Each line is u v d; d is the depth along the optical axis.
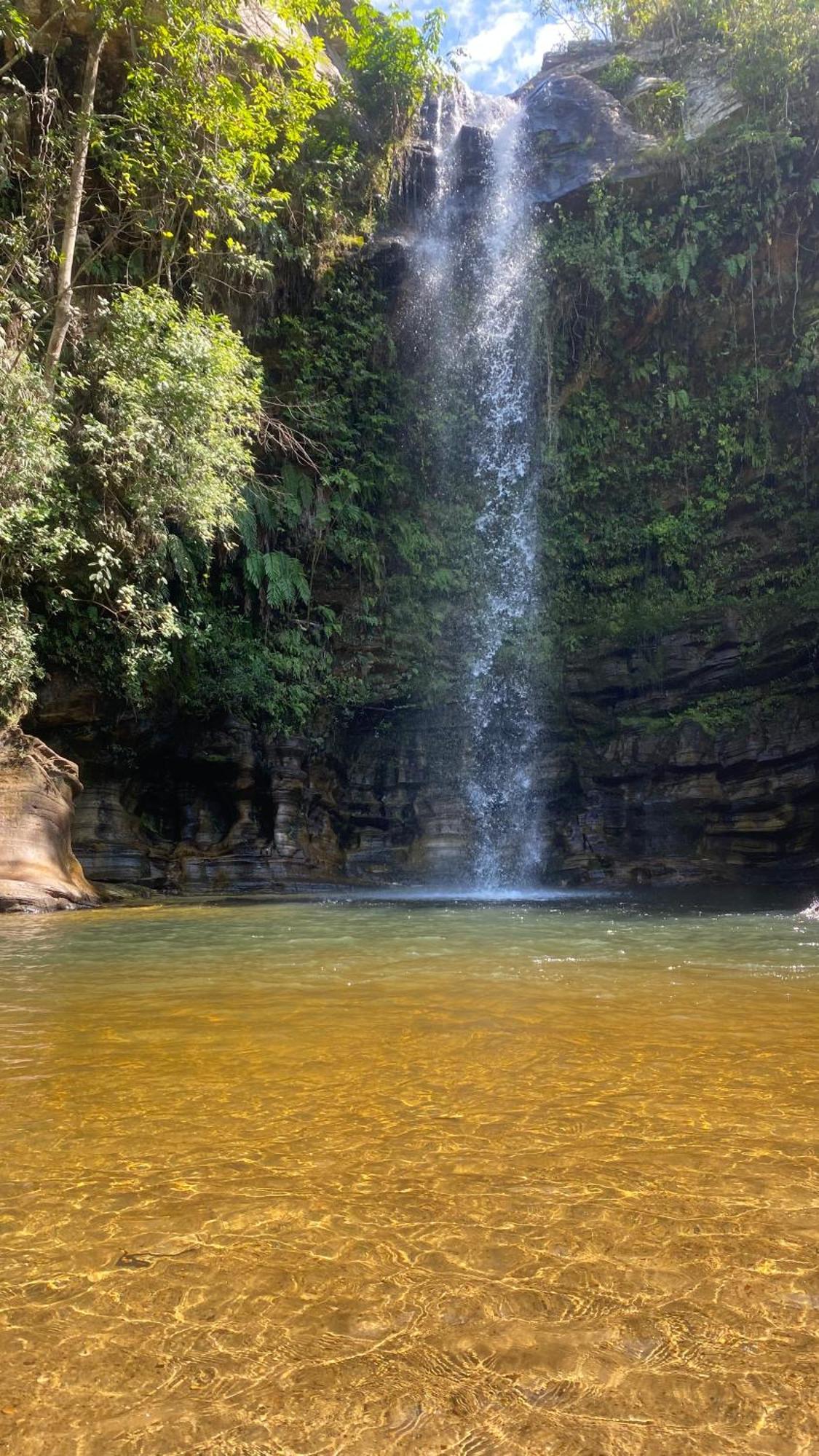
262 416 20.28
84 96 16.19
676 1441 1.42
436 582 24.53
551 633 24.83
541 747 23.66
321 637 23.06
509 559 25.39
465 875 22.33
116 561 15.22
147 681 17.77
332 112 22.86
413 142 25.42
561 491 25.58
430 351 25.41
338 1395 1.55
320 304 23.23
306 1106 3.24
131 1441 1.43
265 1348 1.69
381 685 23.48
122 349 15.26
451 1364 1.64
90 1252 2.08
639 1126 2.99
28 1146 2.81
